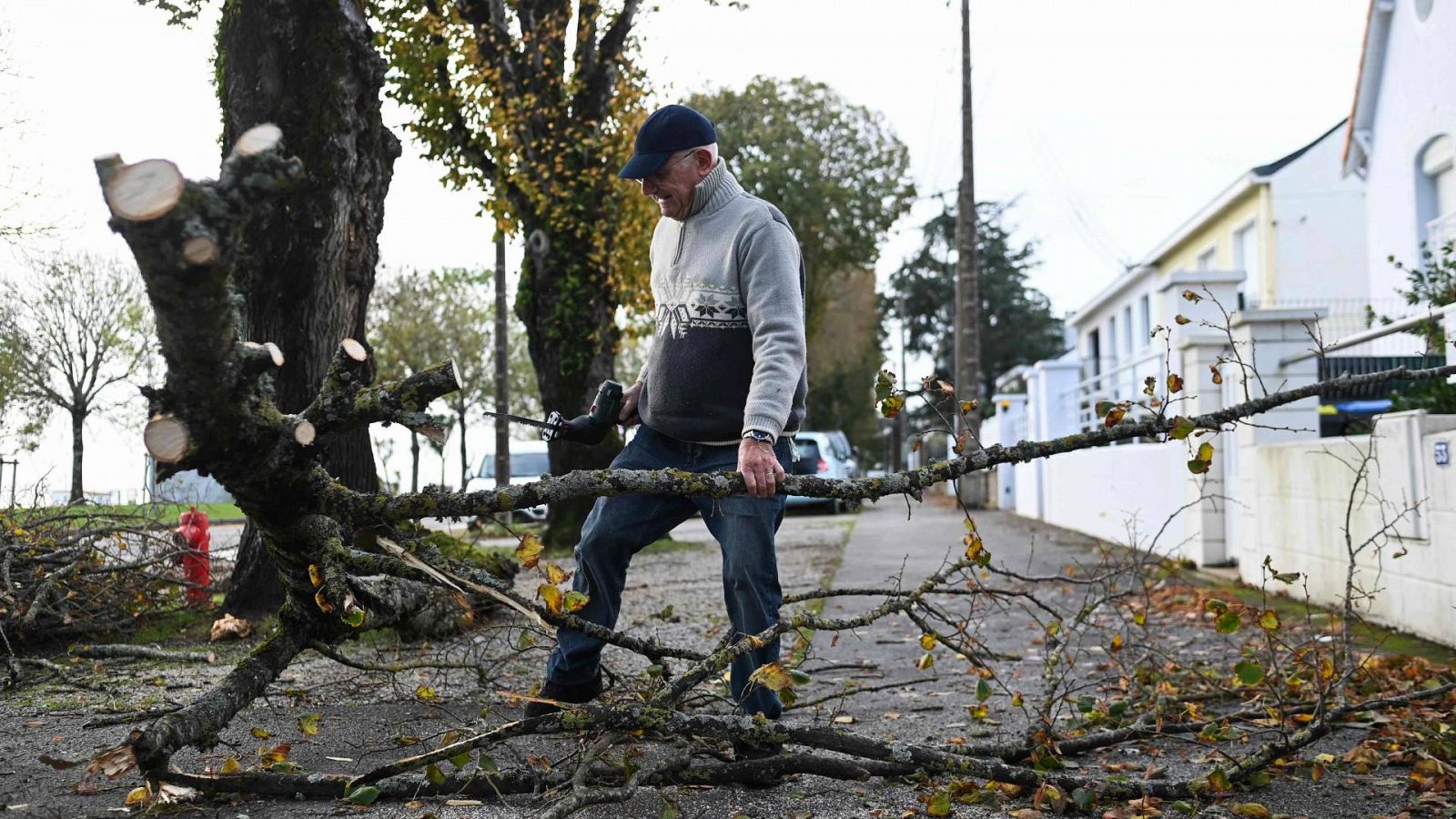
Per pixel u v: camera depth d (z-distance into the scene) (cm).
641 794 332
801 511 2384
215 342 283
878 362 5294
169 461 298
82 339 2650
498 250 2356
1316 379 848
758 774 333
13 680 482
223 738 394
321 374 651
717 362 360
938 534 1515
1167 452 1071
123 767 292
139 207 254
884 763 332
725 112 3509
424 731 406
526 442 2653
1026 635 670
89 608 614
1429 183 1387
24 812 304
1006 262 5447
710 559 1282
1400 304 1400
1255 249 2198
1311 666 416
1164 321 1141
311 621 358
